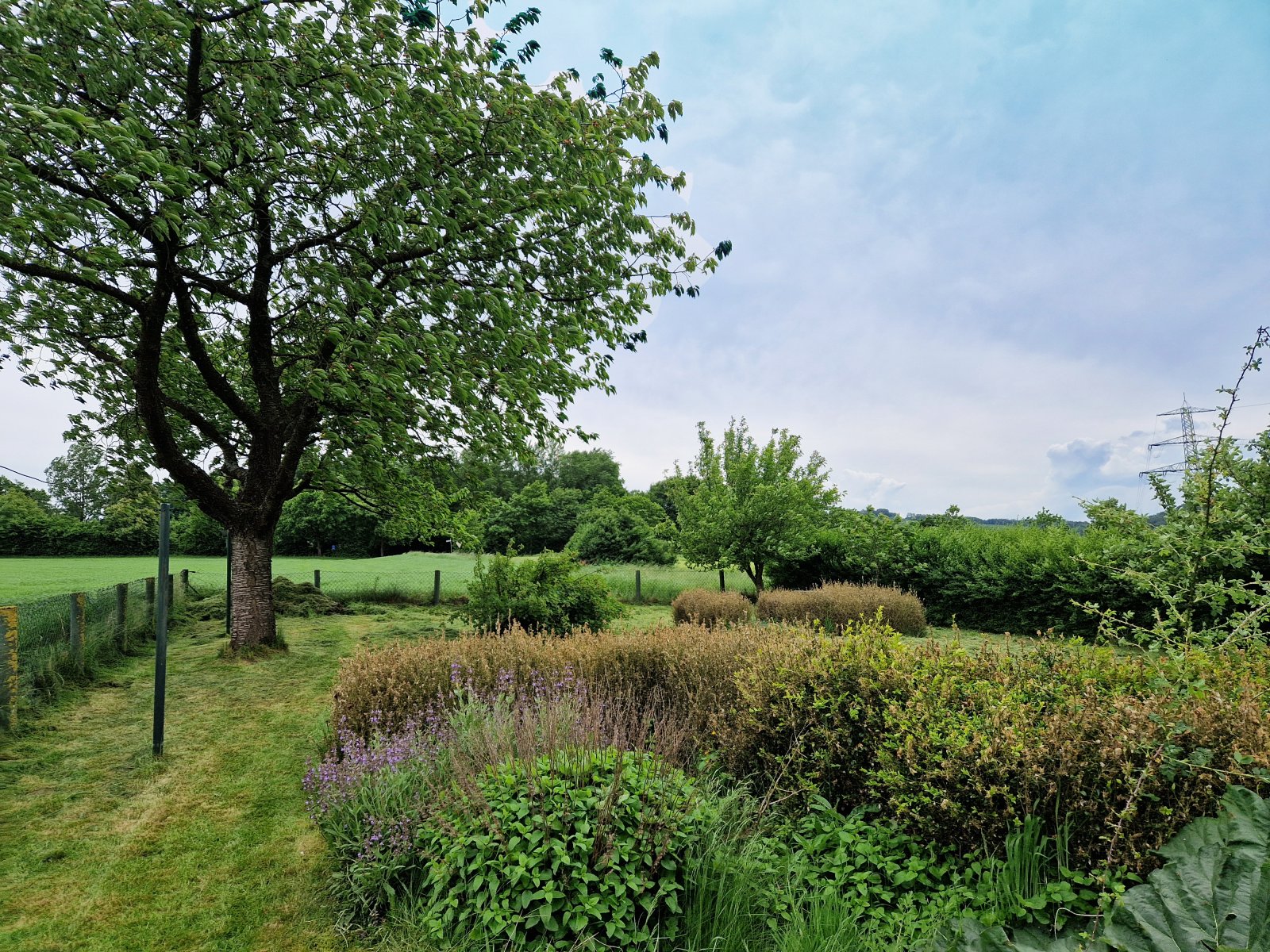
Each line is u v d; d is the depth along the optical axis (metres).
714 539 18.33
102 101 7.29
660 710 5.24
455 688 5.39
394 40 7.88
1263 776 2.41
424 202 8.63
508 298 9.66
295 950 3.08
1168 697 3.10
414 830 3.50
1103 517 5.05
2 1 5.94
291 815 4.59
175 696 7.86
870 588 14.61
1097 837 2.78
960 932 2.34
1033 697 3.57
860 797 3.75
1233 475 4.59
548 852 2.93
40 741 6.12
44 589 22.02
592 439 12.52
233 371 13.65
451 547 56.62
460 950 2.83
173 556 52.62
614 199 10.07
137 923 3.32
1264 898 1.84
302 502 53.00
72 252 7.45
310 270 9.33
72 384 12.28
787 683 4.20
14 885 3.70
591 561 28.25
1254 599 4.20
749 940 2.82
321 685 8.41
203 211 8.10
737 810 3.57
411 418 10.17
